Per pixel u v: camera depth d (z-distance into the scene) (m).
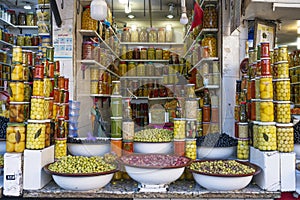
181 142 1.77
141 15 3.80
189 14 3.35
